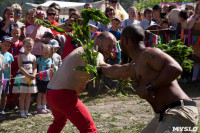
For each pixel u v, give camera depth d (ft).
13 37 23.30
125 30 9.36
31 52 23.70
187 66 10.87
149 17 29.63
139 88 8.61
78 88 11.84
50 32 24.31
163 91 8.81
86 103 23.91
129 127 17.39
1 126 18.90
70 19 23.00
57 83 11.74
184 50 10.52
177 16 27.22
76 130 17.54
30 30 24.23
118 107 22.29
